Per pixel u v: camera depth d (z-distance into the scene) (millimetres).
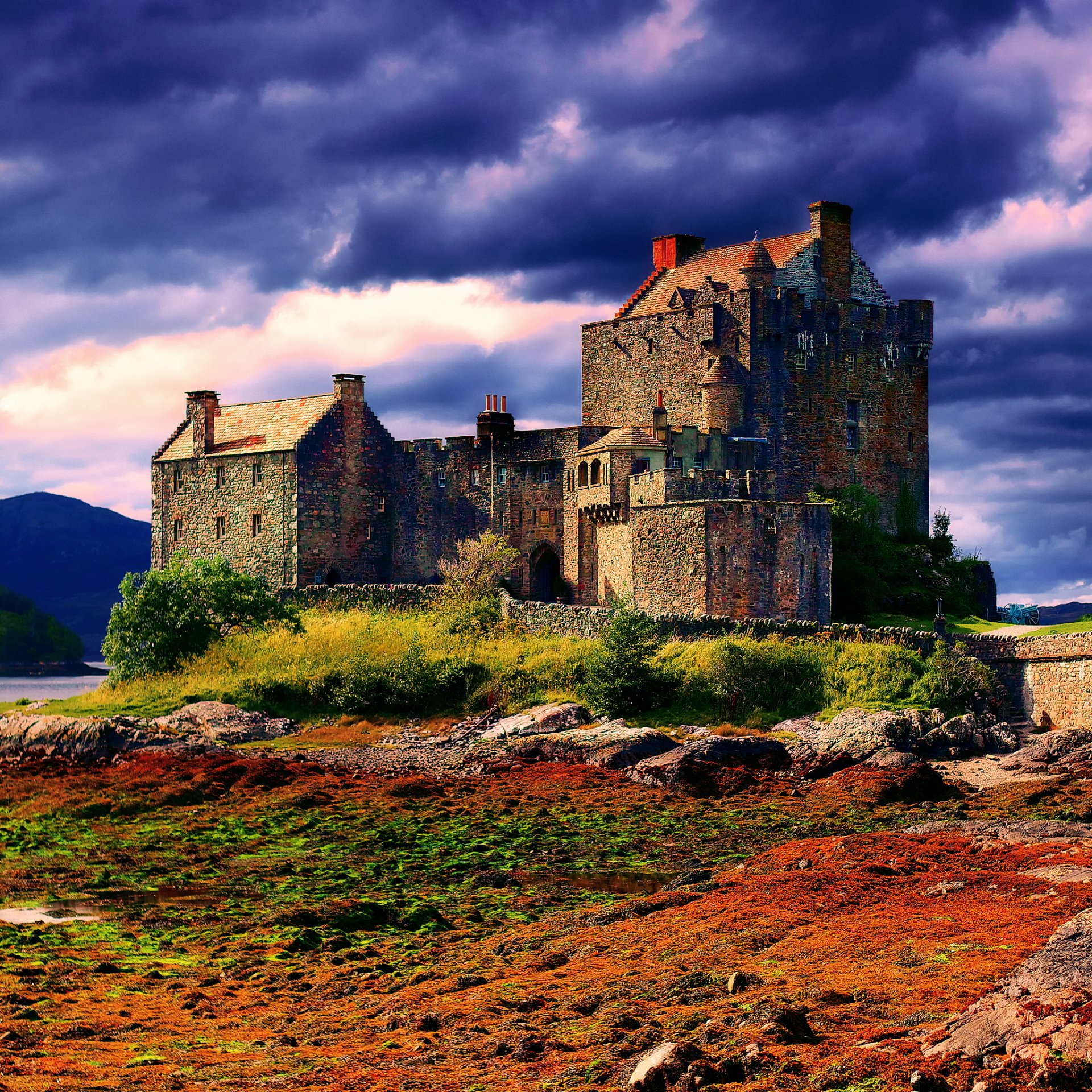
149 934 38125
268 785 61656
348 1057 26453
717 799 57125
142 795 59719
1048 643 71375
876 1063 22594
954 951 28984
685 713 73000
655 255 127188
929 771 56625
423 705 79625
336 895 42844
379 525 116625
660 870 44906
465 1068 25219
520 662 80438
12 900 42625
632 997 28828
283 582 112125
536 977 31688
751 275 110625
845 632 77125
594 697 74562
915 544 116875
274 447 112938
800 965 29547
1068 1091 20875
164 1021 29672
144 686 84312
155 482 121812
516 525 109438
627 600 83938
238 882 45000
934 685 72125
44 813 57312
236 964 34719
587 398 120938
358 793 59500
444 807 56688
